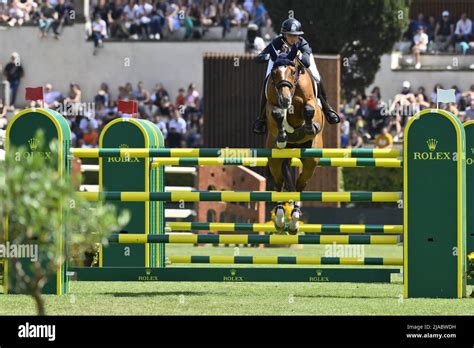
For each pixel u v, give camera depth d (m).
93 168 32.31
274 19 38.97
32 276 15.59
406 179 15.68
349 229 17.27
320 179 33.50
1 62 45.94
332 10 38.50
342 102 40.78
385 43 39.88
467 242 18.11
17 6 46.31
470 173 18.09
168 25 45.72
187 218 31.33
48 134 15.88
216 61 35.53
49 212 9.36
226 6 45.88
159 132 20.08
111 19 46.03
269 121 15.90
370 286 17.98
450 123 15.53
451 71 43.06
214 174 28.81
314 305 14.64
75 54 45.66
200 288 17.50
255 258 16.77
